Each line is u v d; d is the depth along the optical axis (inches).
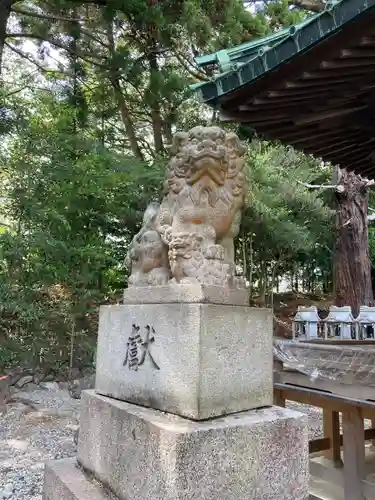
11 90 392.5
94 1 314.5
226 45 334.3
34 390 283.4
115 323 98.4
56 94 361.1
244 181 97.8
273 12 378.0
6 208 302.5
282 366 168.6
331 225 454.0
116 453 86.5
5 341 286.4
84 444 100.2
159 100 349.7
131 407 87.5
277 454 81.9
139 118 449.4
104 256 309.0
